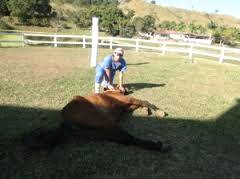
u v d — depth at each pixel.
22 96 8.21
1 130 5.96
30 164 4.90
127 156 5.27
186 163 5.20
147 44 34.31
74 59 16.77
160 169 4.97
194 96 9.41
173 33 90.56
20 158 5.05
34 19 72.88
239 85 11.91
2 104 7.45
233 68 16.75
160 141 5.80
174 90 10.00
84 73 12.15
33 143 5.30
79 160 5.07
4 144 5.43
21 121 6.44
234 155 5.61
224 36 78.88
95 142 5.67
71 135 5.75
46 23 74.38
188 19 179.88
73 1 130.62
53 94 8.55
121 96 6.78
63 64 14.62
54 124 6.32
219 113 7.82
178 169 5.00
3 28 61.88
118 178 4.66
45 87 9.34
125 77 11.66
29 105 7.47
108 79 8.30
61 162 5.00
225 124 7.04
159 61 17.78
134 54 21.36
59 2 122.50
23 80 10.27
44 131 5.55
